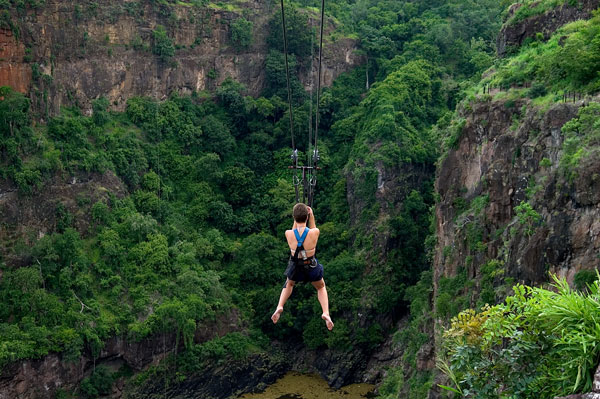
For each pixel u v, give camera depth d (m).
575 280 28.27
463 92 47.69
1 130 55.03
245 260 64.75
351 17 89.12
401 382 49.22
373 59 84.75
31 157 56.31
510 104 38.59
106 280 55.84
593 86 33.81
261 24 80.50
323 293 12.30
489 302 35.41
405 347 56.91
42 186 56.00
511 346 14.55
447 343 19.23
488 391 14.34
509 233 35.41
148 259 58.94
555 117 34.00
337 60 82.75
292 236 12.16
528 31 46.31
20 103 55.94
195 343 57.16
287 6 79.94
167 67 73.06
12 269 52.69
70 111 63.19
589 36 36.53
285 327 61.78
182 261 60.78
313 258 12.10
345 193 70.19
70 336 50.69
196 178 70.88
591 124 31.44
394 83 73.25
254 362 58.72
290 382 58.41
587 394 11.32
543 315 13.51
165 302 56.31
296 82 79.12
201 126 74.06
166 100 73.31
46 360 49.62
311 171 17.67
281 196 70.69
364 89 82.94
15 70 57.53
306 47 80.38
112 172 62.66
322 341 59.41
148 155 68.25
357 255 63.81
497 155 38.34
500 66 44.81
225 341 58.22
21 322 50.16
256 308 62.78
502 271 35.16
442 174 44.50
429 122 73.94
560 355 13.73
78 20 64.19
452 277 41.81
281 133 75.94
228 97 75.81
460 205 42.72
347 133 74.69
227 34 78.19
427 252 56.28
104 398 52.06
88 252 57.03
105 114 65.94
